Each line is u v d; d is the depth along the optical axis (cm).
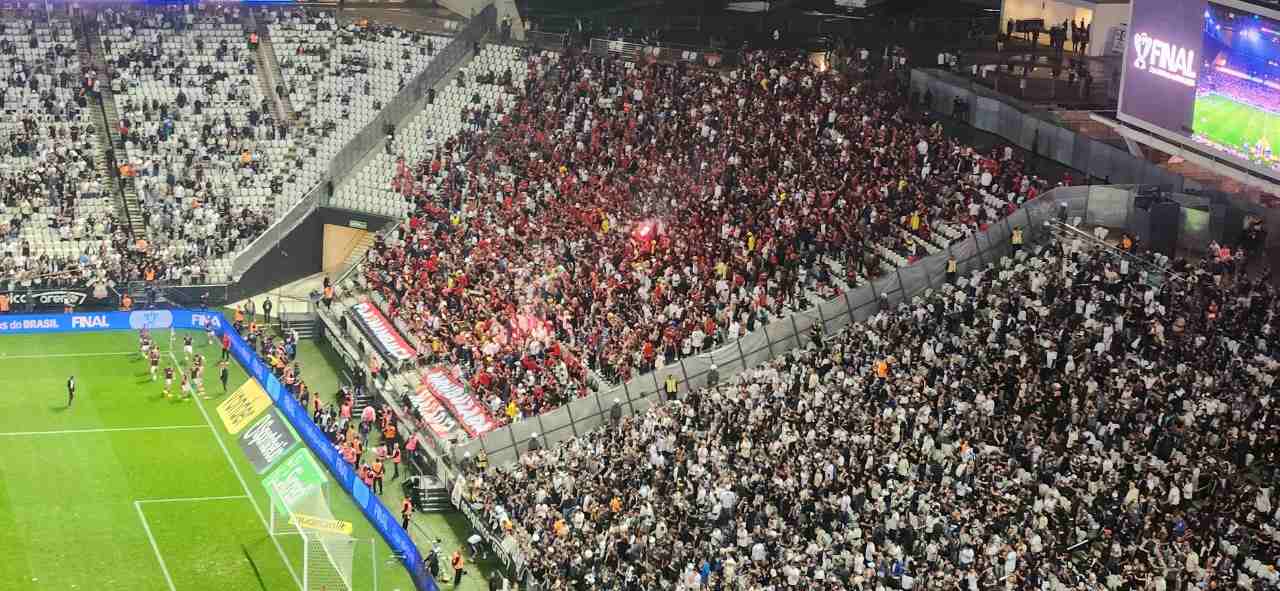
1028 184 10381
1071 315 9256
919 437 8825
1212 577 7481
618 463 9431
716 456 9219
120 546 9256
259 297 13125
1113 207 9950
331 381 11750
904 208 10625
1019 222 10062
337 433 10588
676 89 12962
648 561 8538
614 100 13188
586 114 13138
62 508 9669
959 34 13800
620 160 12419
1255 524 7769
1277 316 8762
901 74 12694
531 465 9700
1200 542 7712
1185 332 8900
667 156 12200
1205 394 8481
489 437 10006
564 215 12100
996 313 9469
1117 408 8506
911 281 10006
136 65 14488
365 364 11462
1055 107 11444
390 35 14888
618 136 12694
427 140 13638
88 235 13138
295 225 13362
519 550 8975
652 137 12506
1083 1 12581
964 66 12625
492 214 12512
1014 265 9875
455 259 12162
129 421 10962
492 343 11025
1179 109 9475
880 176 10981
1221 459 8144
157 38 14762
